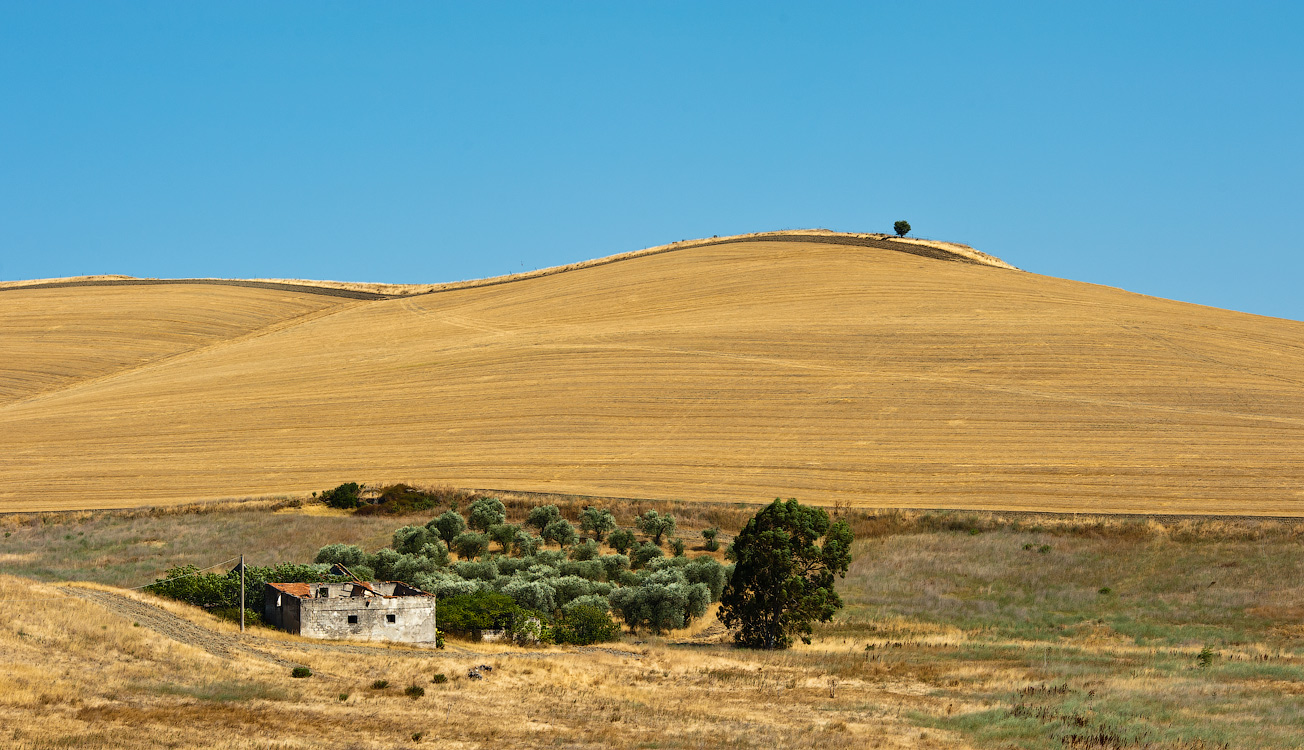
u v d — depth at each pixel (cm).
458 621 4750
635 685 3916
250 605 4697
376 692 3397
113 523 7912
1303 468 8025
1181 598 6066
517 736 3016
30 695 2908
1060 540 7075
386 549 6475
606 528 7575
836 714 3544
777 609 5303
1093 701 3716
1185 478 7950
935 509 7688
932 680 4219
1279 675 4256
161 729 2783
